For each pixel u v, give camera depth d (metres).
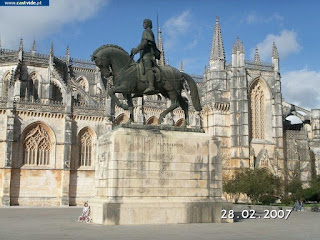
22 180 72.56
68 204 74.25
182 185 27.27
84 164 78.62
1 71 90.38
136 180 26.20
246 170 77.06
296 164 102.50
